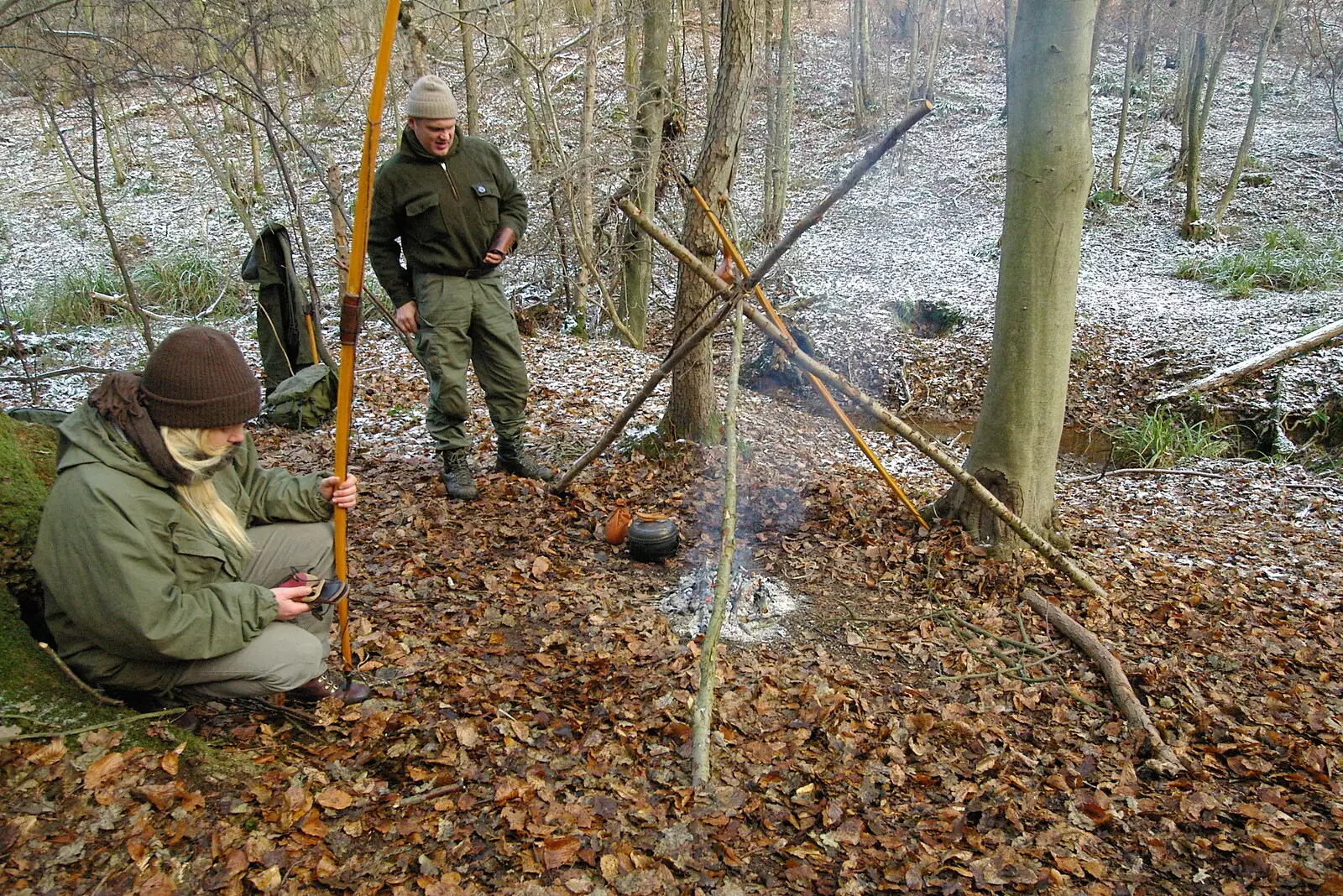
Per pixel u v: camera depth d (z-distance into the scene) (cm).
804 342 953
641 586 411
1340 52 1677
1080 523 536
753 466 573
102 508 213
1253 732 326
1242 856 263
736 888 239
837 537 475
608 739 293
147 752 236
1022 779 295
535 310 1066
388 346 846
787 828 264
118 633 221
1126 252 1337
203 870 216
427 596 377
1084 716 335
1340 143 1616
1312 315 979
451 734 281
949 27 2238
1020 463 448
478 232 448
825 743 304
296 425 620
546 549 435
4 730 224
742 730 306
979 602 413
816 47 2072
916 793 284
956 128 1809
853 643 373
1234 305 1050
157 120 1650
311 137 1384
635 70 1223
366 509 466
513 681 317
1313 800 290
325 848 231
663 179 924
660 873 240
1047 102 402
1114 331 980
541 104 1030
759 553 456
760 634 376
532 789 262
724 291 395
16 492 271
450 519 458
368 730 277
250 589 241
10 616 251
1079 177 411
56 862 207
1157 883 254
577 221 904
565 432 621
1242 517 583
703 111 1444
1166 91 1862
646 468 552
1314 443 763
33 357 840
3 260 1171
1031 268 425
